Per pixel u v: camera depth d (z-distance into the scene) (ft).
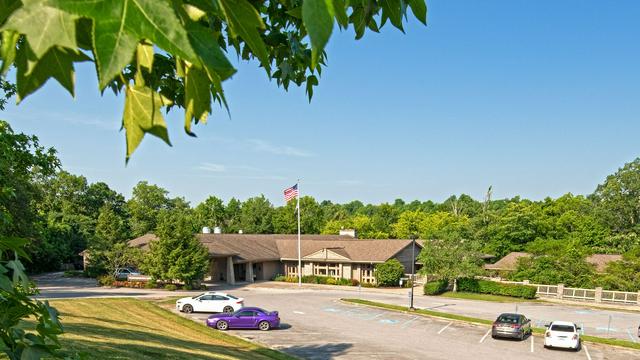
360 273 160.56
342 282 157.17
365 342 72.43
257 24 3.87
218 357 53.31
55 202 215.51
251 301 112.78
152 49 3.72
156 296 111.86
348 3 6.15
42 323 7.47
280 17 11.24
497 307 116.57
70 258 207.00
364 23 6.79
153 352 49.78
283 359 59.57
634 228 203.10
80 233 209.05
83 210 221.46
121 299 97.91
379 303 110.93
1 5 3.25
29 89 3.23
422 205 441.27
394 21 6.55
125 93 3.63
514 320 79.36
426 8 6.30
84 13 2.68
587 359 66.95
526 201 269.44
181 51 2.83
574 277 135.44
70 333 53.93
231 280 153.17
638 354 70.95
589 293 129.08
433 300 125.90
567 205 239.50
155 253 129.90
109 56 2.66
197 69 3.80
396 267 152.66
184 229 130.41
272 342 70.49
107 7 2.71
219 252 150.61
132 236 225.76
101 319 73.67
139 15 2.76
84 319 71.00
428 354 66.74
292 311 99.35
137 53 3.68
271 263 172.14
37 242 85.92
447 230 146.72
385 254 159.12
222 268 160.97
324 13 2.99
